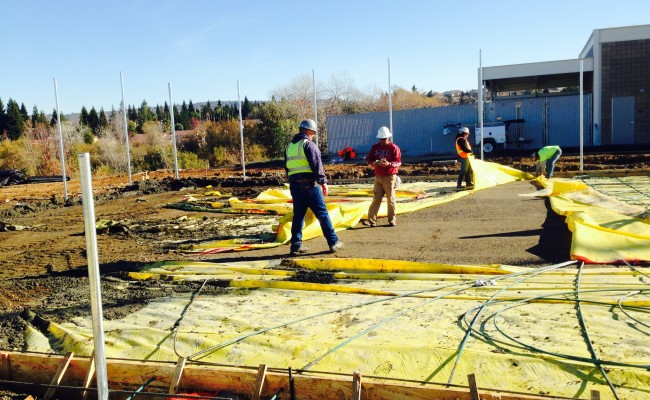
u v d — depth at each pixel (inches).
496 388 133.5
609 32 1136.2
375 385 133.0
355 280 240.7
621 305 182.5
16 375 161.2
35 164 1476.4
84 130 1871.3
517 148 1217.4
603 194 456.1
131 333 181.3
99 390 124.1
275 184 746.2
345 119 1314.0
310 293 223.0
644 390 126.6
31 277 276.1
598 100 1160.2
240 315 197.8
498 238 311.6
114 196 693.3
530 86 1482.5
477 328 169.6
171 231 404.5
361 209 398.3
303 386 138.4
